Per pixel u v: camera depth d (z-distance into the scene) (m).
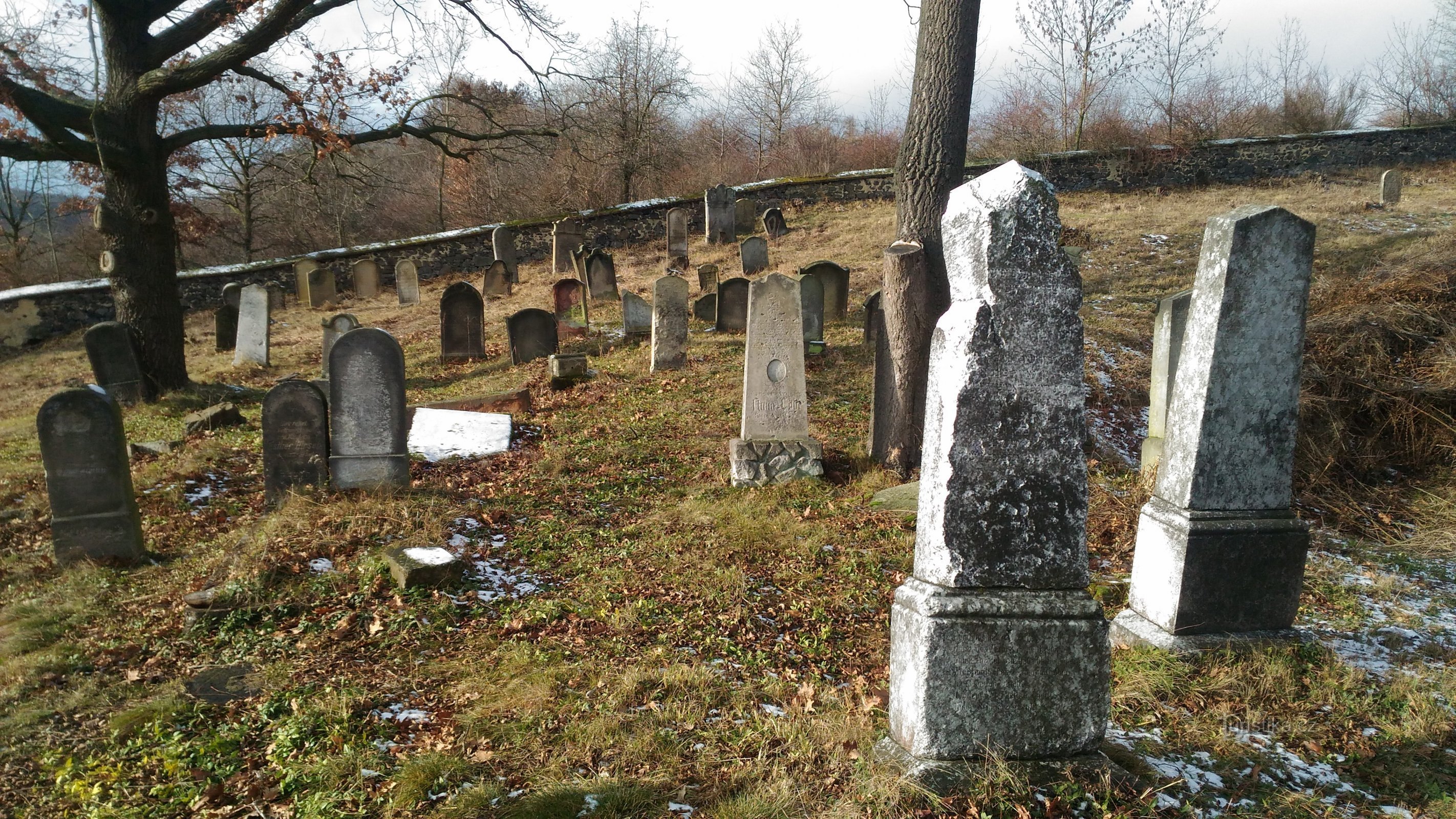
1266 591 5.08
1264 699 4.52
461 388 12.61
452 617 5.57
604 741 3.96
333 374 7.69
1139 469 9.36
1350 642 5.32
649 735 3.97
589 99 29.17
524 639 5.32
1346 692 4.56
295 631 5.37
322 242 34.50
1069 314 3.36
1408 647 5.29
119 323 12.34
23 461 9.52
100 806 3.62
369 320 19.61
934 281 9.09
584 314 15.86
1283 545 5.05
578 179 31.55
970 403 3.31
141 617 5.62
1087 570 3.44
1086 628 3.39
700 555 6.85
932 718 3.38
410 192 34.38
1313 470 9.05
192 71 11.89
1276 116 31.58
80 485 6.38
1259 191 25.48
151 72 12.01
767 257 20.55
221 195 31.22
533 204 32.66
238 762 3.93
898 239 9.42
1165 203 24.81
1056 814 3.28
